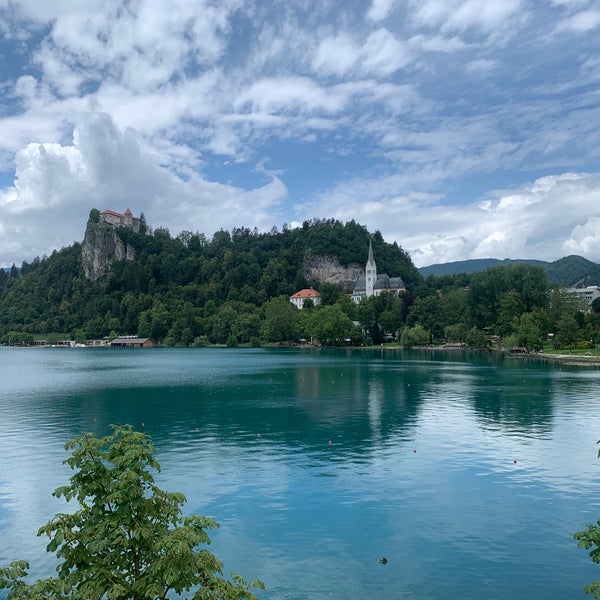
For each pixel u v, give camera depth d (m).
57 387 97.50
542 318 186.25
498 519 31.78
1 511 33.38
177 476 39.59
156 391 89.94
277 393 85.44
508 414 64.31
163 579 12.77
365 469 41.31
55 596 12.76
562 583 24.89
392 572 25.77
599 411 66.12
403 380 103.31
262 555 27.36
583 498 35.09
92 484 14.05
